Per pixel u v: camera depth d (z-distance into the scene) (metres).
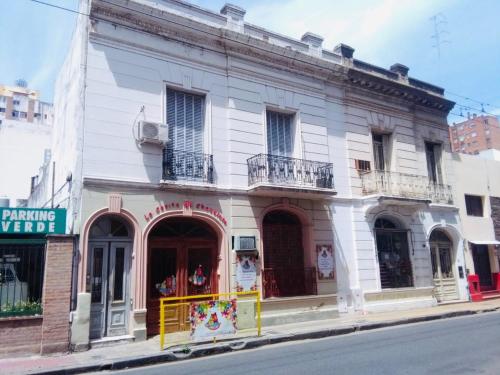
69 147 12.18
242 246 12.59
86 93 11.05
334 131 15.86
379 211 16.14
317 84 15.66
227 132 13.25
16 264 9.80
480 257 19.77
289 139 14.90
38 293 9.87
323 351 8.97
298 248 14.30
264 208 13.44
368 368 7.24
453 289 18.17
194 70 12.97
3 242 9.69
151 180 11.55
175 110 12.69
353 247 15.26
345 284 14.70
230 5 14.12
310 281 13.90
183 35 12.89
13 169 24.48
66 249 9.87
